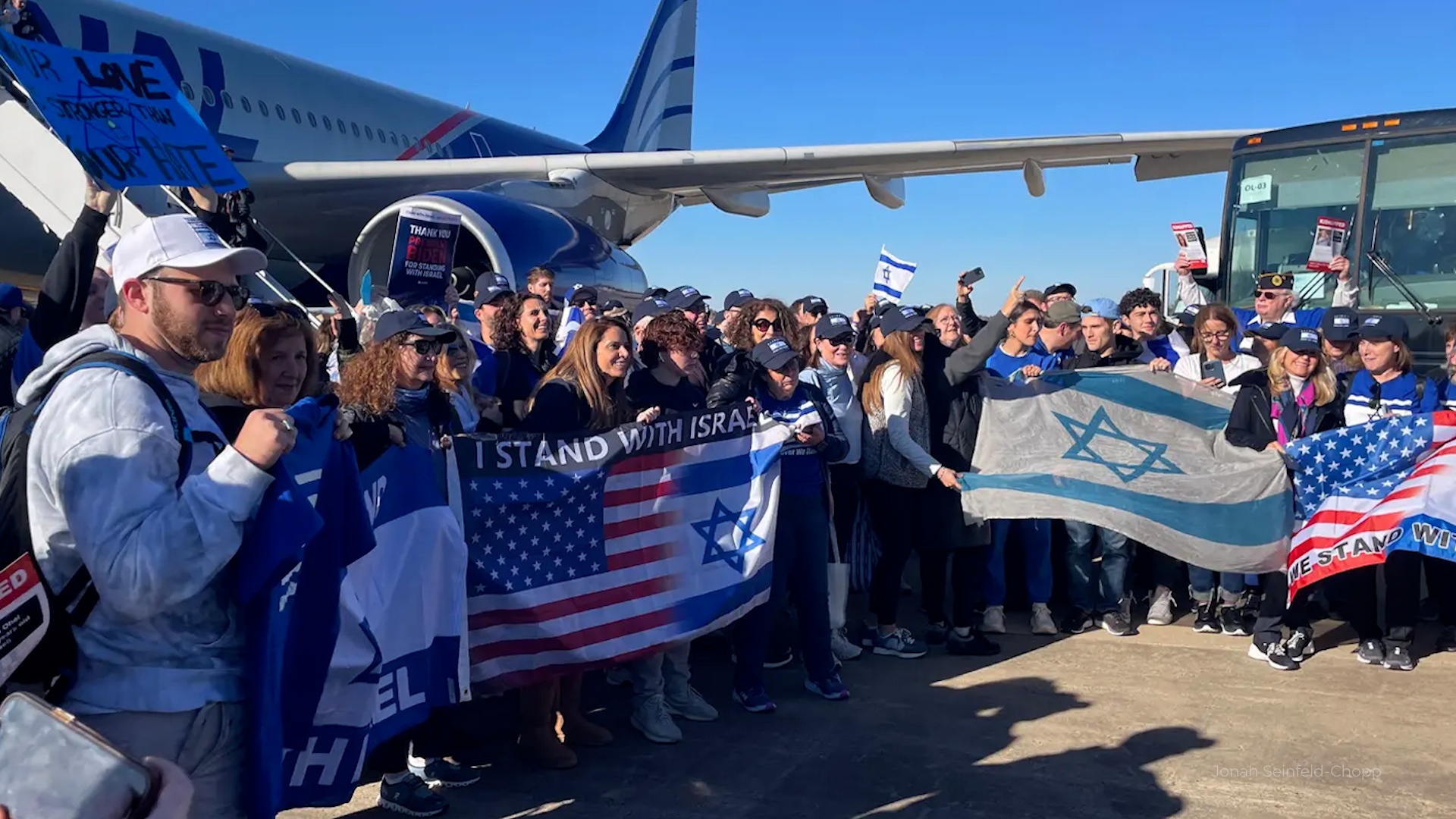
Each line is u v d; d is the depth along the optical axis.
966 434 5.36
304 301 11.78
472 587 3.81
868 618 5.91
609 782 3.78
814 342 5.36
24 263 8.93
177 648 1.89
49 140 5.25
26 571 1.74
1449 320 7.92
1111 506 5.25
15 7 4.32
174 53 10.15
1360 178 8.48
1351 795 3.61
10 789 1.30
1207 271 9.83
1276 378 5.27
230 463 1.79
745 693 4.51
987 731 4.25
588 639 3.99
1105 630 5.77
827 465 4.96
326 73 12.64
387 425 3.23
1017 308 5.49
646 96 21.09
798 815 3.50
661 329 4.46
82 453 1.73
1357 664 5.12
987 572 5.71
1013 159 12.02
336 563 2.35
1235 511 5.21
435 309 5.39
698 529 4.28
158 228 1.92
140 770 1.32
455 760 3.99
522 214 9.72
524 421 4.11
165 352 1.96
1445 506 4.68
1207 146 11.79
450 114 14.95
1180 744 4.09
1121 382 5.49
